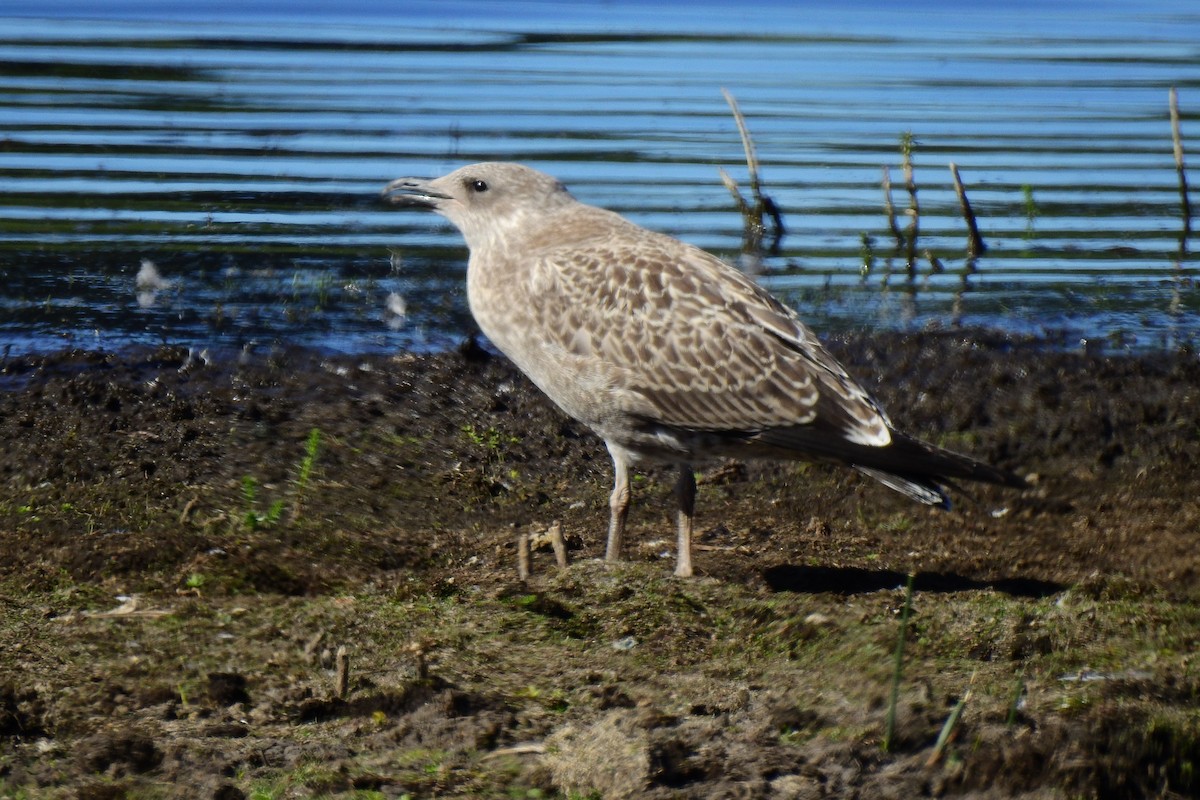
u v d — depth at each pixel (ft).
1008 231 66.08
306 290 55.21
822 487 41.19
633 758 25.76
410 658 29.94
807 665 29.60
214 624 31.01
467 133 74.84
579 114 78.95
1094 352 51.26
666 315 33.58
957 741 26.27
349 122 76.02
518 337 35.53
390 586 33.81
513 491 40.34
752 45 97.14
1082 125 80.84
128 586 32.86
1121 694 27.76
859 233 65.05
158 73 84.53
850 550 36.81
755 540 37.50
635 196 67.41
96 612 31.42
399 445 42.27
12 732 26.71
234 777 25.67
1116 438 44.60
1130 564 35.60
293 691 28.50
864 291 57.82
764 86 86.12
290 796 25.11
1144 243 65.21
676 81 86.69
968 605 32.01
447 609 32.17
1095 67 93.04
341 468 40.63
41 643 29.86
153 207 64.13
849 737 26.81
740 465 42.27
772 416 32.86
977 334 52.21
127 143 72.02
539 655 30.22
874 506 40.11
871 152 75.41
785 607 31.71
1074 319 55.01
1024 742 25.96
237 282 55.83
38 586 32.63
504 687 28.91
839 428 32.40
